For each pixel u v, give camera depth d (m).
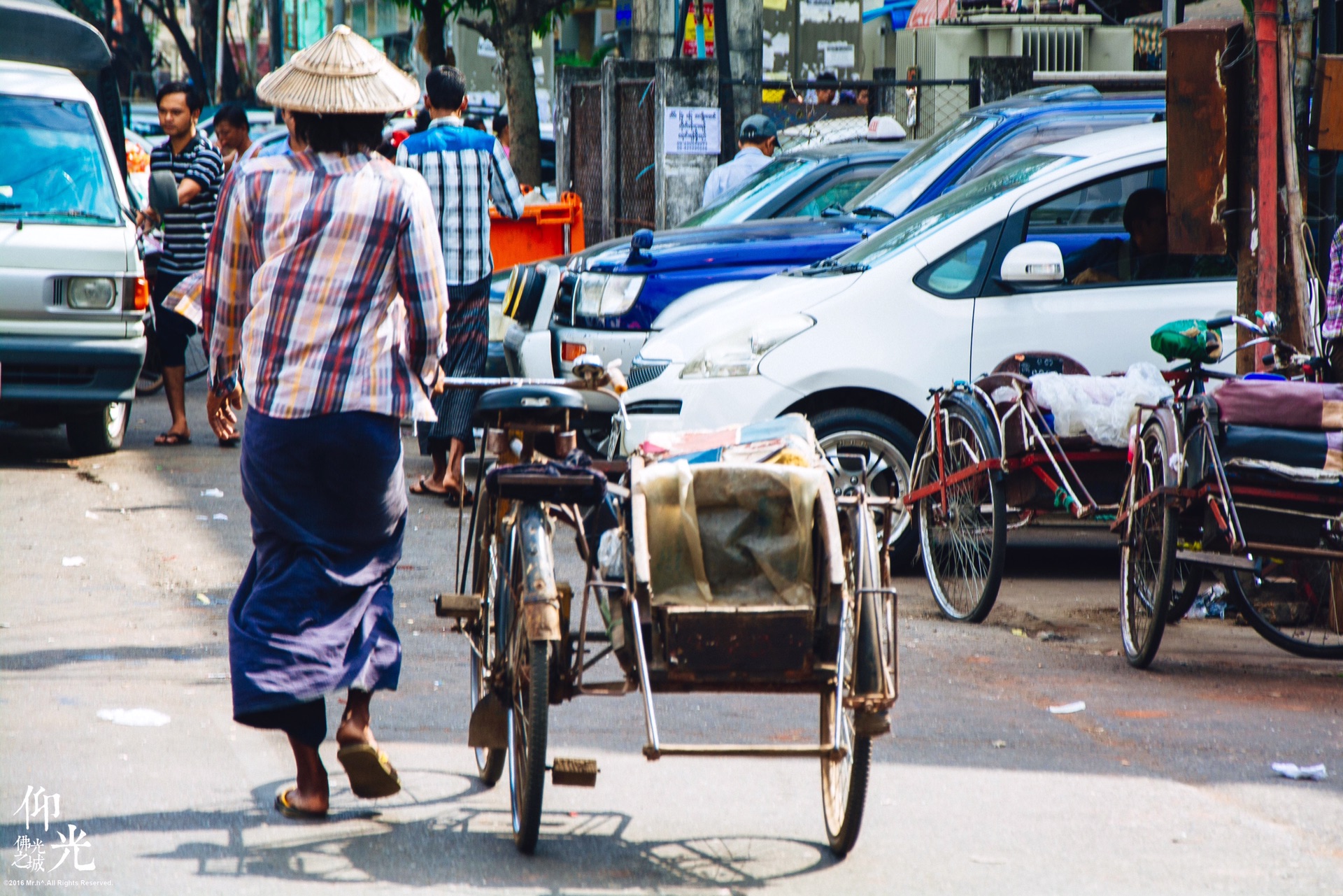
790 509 8.91
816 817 9.88
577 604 14.32
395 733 11.30
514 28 40.88
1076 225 17.50
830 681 8.81
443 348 9.59
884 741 11.33
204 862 8.80
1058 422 15.01
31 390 20.95
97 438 22.31
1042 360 17.03
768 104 41.41
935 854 9.24
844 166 25.81
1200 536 13.82
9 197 21.30
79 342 20.97
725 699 12.25
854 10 59.75
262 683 9.05
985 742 11.36
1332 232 17.61
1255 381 13.36
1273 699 12.70
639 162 37.25
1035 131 21.89
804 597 8.85
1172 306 17.27
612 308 20.52
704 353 17.16
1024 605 16.06
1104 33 39.56
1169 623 15.37
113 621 14.01
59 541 17.11
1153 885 8.83
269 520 9.38
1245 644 14.74
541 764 8.77
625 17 67.31
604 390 10.85
